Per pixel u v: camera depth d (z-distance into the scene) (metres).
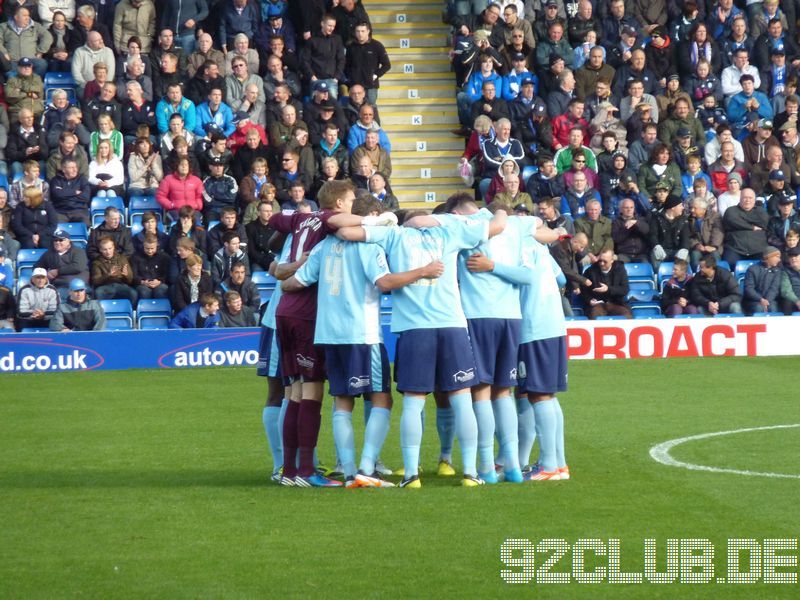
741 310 49.09
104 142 50.91
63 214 50.03
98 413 34.03
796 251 49.62
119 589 16.42
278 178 51.00
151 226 47.47
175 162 50.00
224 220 47.75
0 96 52.97
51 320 45.31
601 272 48.62
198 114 52.69
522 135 55.12
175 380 41.16
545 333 23.39
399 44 60.81
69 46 55.44
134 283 47.66
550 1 57.81
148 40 55.56
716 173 53.97
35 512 21.02
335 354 22.56
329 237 22.73
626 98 55.91
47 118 51.69
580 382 39.81
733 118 57.09
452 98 59.34
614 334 46.22
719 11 58.88
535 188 52.03
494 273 23.17
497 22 57.75
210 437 29.89
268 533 19.25
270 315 24.17
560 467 24.09
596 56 55.97
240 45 54.25
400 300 22.59
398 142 58.09
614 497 21.89
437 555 17.92
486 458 23.50
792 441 28.56
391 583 16.58
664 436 29.38
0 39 54.97
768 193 54.53
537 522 19.88
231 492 22.59
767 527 19.56
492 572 17.09
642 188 52.66
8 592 16.33
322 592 16.20
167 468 25.66
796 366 43.47
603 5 58.97
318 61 55.56
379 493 22.22
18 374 43.31
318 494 22.20
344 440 22.91
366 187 51.12
